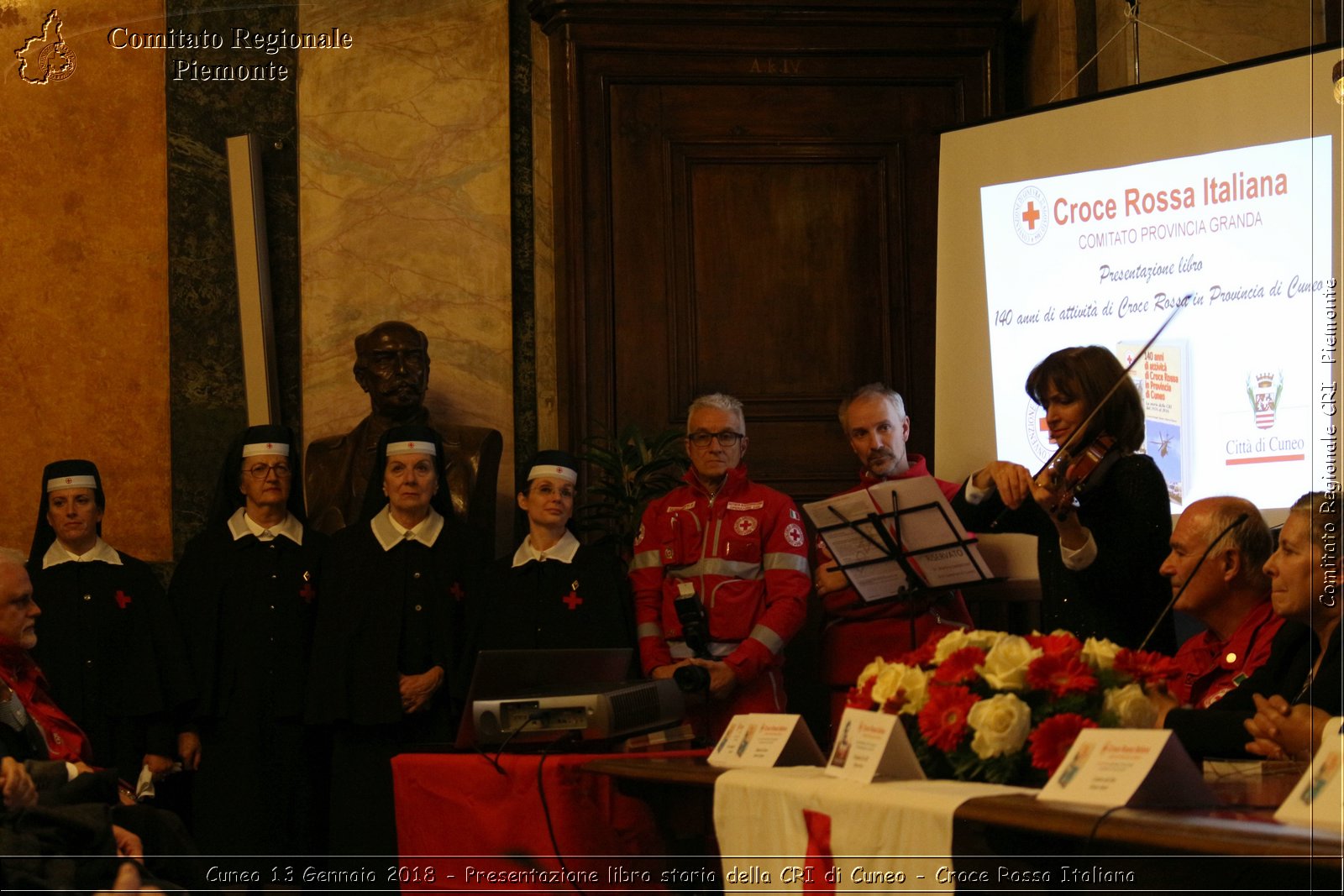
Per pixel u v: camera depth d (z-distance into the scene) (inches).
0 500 263.4
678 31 274.4
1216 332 211.6
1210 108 215.2
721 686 187.9
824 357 275.1
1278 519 203.9
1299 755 110.0
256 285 266.2
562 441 273.6
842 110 278.1
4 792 135.9
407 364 247.1
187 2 277.0
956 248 237.1
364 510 213.3
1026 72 291.9
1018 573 216.2
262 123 276.8
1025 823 87.9
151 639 208.2
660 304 272.7
